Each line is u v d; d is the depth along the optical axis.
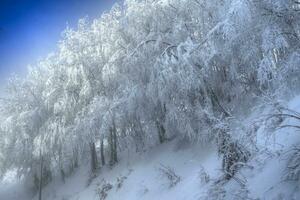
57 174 28.78
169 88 16.83
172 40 17.86
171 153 19.11
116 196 19.64
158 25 18.91
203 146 16.89
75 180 26.30
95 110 22.08
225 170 11.17
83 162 27.73
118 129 23.36
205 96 15.85
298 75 8.81
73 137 23.34
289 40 9.28
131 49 20.48
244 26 9.78
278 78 8.90
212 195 11.09
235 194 9.78
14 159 29.16
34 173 29.31
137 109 19.73
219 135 11.91
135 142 22.33
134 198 18.09
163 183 17.02
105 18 24.84
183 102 16.95
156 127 21.09
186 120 16.67
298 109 10.63
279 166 9.19
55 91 25.86
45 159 27.91
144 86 19.11
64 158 26.94
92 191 22.48
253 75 14.91
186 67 15.44
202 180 13.46
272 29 9.01
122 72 20.45
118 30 21.80
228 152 11.00
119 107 20.75
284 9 8.94
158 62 17.20
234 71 14.91
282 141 10.23
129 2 20.64
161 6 18.98
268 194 8.46
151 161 20.12
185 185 14.88
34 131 26.66
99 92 24.28
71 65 25.06
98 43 24.83
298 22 9.06
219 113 14.38
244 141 10.01
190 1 17.09
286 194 7.88
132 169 20.91
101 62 24.09
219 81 16.94
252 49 10.28
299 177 7.99
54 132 24.70
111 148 23.70
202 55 14.84
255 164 10.51
